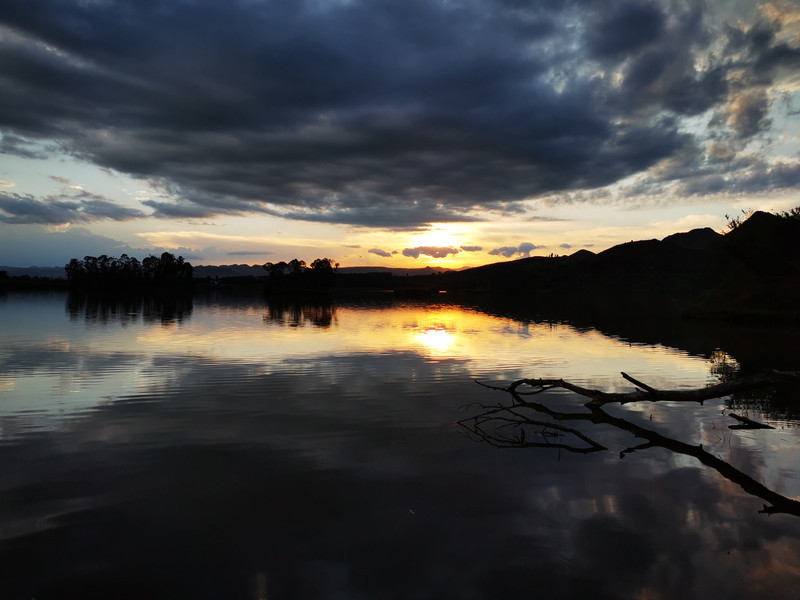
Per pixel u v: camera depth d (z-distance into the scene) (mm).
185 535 4316
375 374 12633
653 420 8570
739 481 5691
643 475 5848
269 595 3467
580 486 5484
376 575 3723
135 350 16641
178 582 3627
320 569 3805
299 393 10328
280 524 4531
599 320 33500
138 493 5203
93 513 4730
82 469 5910
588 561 3938
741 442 7262
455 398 9992
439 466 6102
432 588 3555
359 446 6871
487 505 4969
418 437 7328
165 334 21922
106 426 7785
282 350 17094
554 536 4344
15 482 5484
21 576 3680
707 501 5113
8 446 6754
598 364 14391
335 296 104750
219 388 10773
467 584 3609
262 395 10102
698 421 8508
